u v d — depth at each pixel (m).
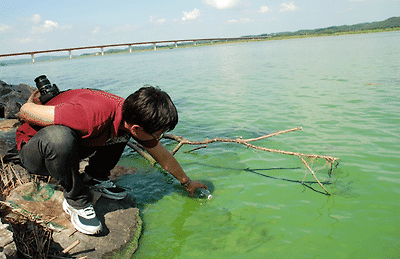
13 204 2.28
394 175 3.00
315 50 26.41
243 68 14.77
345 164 3.30
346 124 4.64
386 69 10.66
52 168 1.89
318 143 3.94
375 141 3.88
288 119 5.16
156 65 22.58
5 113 4.20
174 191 3.03
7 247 1.70
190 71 15.51
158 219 2.54
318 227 2.28
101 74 17.06
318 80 9.16
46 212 2.32
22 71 24.83
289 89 7.97
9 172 2.77
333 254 1.98
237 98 7.29
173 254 2.10
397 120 4.66
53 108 1.84
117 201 2.63
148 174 3.43
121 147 2.43
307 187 2.92
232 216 2.53
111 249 2.10
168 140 4.50
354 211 2.46
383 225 2.25
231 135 4.54
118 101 2.00
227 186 3.05
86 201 2.14
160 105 1.78
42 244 1.96
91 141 2.04
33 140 1.85
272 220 2.42
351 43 35.75
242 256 2.02
